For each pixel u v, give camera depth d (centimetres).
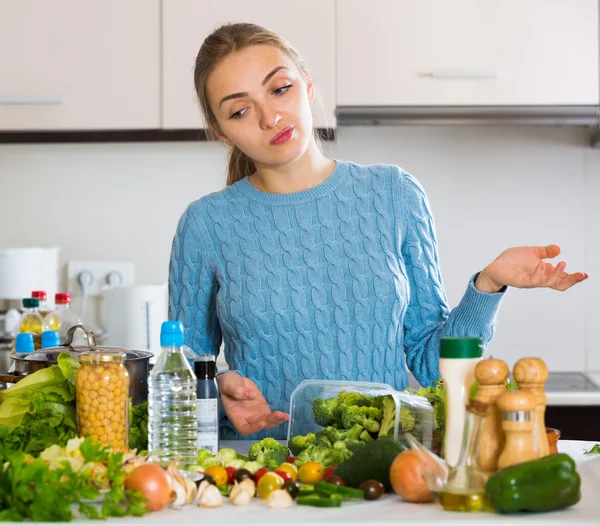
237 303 188
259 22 313
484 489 117
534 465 114
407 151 344
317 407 150
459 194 343
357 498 123
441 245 343
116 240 350
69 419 141
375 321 185
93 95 318
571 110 310
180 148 349
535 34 310
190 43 316
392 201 189
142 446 150
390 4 311
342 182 190
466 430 121
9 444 136
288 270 188
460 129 343
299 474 131
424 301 189
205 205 194
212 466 132
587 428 286
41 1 317
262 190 192
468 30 310
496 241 342
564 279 152
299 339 187
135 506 115
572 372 337
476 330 167
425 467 120
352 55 312
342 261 187
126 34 316
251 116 174
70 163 350
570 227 341
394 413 141
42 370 150
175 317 196
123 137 319
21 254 321
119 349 160
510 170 342
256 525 111
